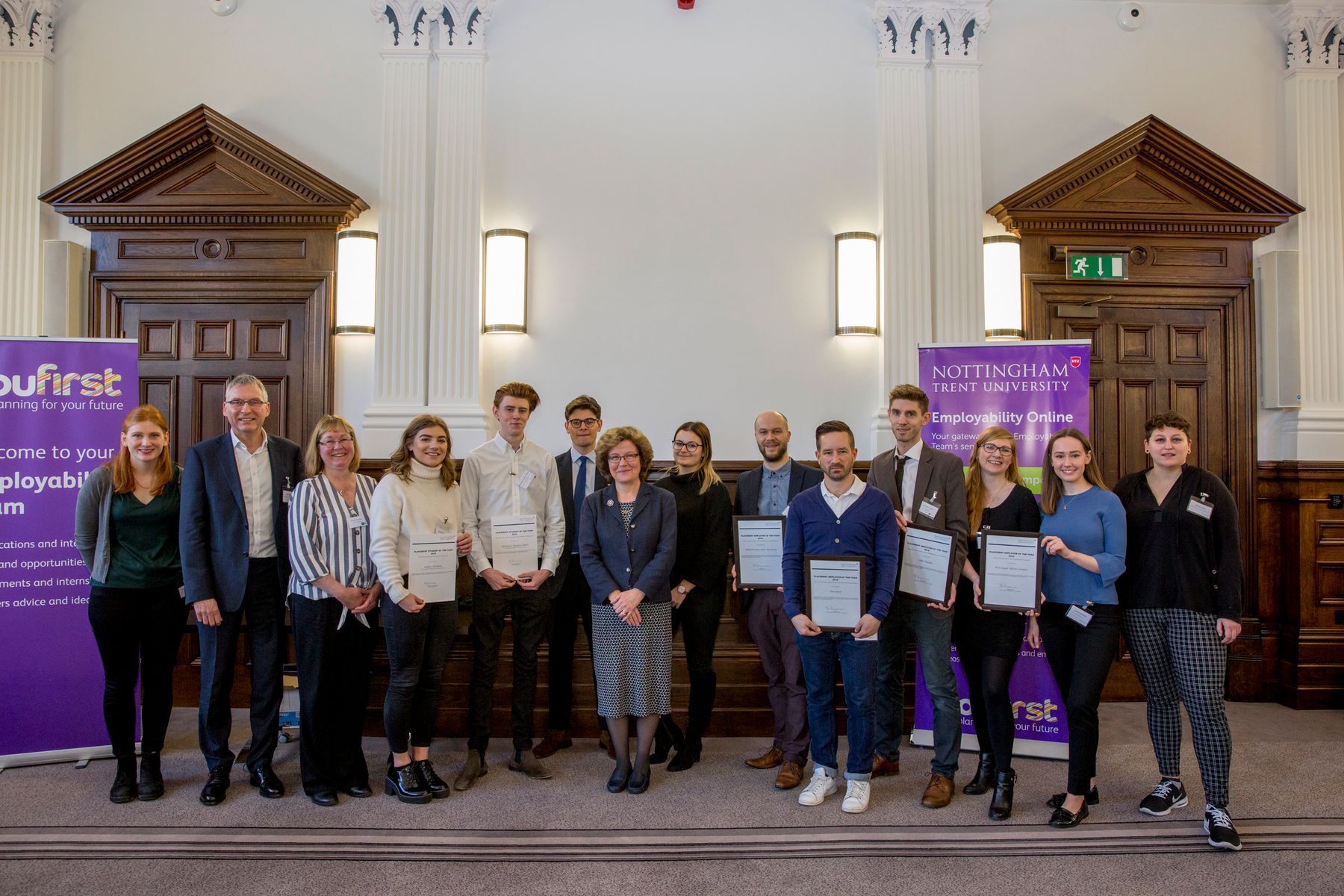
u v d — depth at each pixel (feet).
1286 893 7.70
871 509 9.45
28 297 13.74
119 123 14.06
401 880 7.84
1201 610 8.92
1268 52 14.62
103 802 9.52
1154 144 14.14
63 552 10.88
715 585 10.88
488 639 10.36
